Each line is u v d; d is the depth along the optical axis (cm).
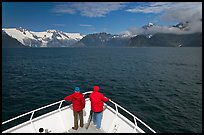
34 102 2811
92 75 5606
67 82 4475
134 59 11994
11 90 3606
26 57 13950
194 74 5841
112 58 13000
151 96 3256
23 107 2567
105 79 4928
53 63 9394
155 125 2031
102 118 981
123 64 8825
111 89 3772
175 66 8006
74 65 8444
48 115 922
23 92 3447
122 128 864
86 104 1080
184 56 15050
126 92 3525
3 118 2162
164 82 4550
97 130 912
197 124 2083
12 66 7938
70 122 955
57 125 904
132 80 4806
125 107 2622
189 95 3347
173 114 2369
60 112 960
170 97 3206
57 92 3472
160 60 11156
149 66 7981
